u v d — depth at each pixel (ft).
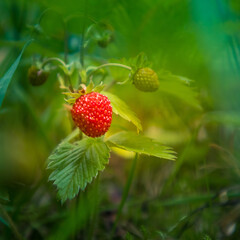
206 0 0.91
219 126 1.00
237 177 0.92
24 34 0.98
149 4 0.94
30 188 0.80
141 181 0.99
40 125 0.88
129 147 0.70
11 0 1.03
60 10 0.91
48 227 0.84
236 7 0.94
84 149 0.70
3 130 0.92
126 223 0.86
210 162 0.96
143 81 0.73
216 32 0.91
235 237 0.80
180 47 0.93
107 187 0.99
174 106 0.98
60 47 0.96
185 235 0.78
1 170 0.84
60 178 0.67
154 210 0.85
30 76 0.77
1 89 0.69
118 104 0.71
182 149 0.96
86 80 0.74
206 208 0.83
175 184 0.90
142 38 0.95
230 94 0.97
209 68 0.95
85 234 0.81
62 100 0.84
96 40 0.80
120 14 0.94
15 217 0.78
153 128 1.01
